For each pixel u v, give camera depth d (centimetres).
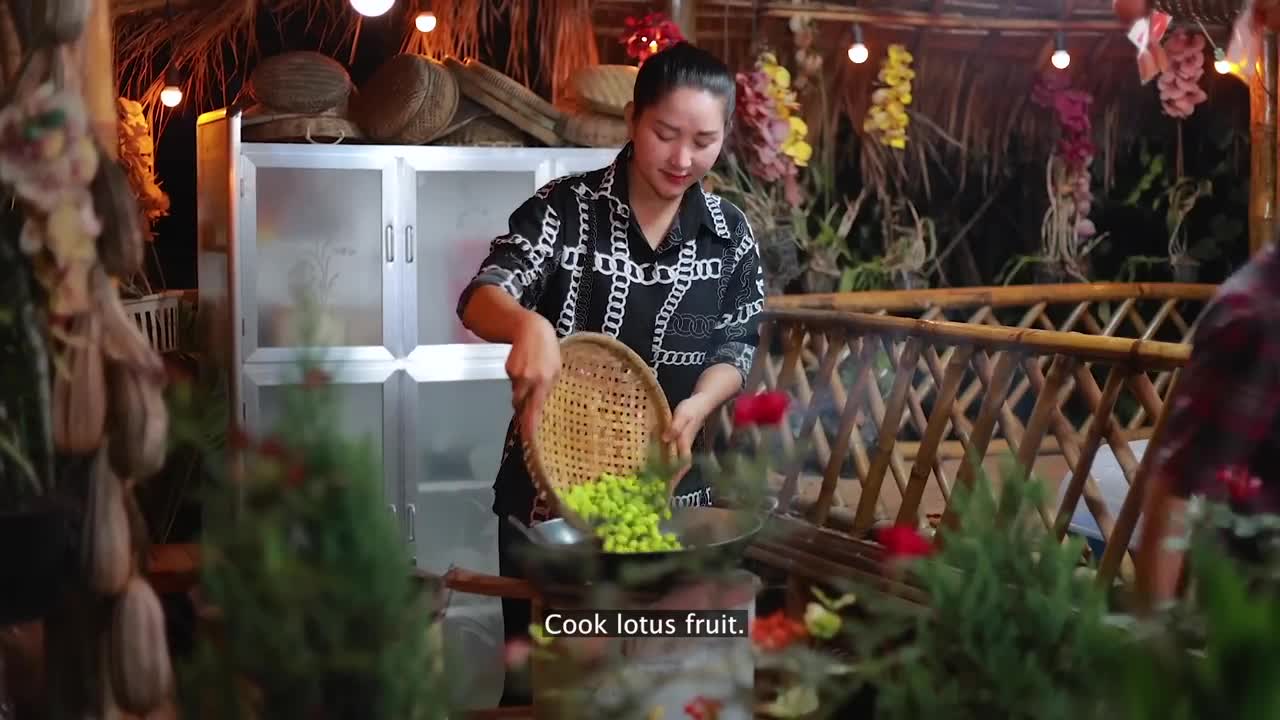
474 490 395
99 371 117
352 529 103
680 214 230
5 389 120
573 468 192
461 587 167
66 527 116
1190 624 86
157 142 453
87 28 123
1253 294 153
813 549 296
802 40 440
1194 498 151
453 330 394
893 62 457
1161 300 522
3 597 113
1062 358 243
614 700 136
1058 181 497
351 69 452
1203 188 519
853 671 117
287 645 100
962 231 507
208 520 104
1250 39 292
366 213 383
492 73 390
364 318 385
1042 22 467
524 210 228
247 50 441
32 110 115
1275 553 105
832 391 318
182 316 423
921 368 477
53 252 115
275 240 376
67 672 121
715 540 174
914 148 491
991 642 100
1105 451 343
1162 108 517
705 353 241
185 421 122
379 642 102
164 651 120
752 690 149
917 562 110
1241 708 71
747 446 314
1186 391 155
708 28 443
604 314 230
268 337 374
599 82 396
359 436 107
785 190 454
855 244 495
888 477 408
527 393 178
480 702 318
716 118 211
